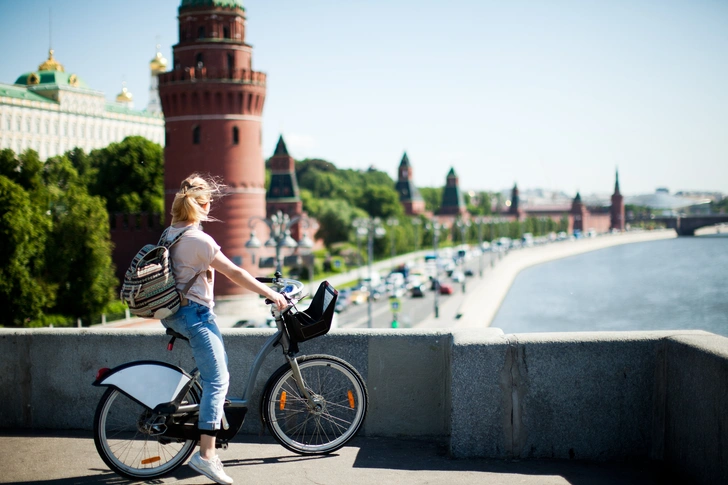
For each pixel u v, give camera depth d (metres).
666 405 5.14
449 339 5.67
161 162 83.94
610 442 5.23
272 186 134.50
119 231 73.75
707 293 102.62
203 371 4.83
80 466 5.21
